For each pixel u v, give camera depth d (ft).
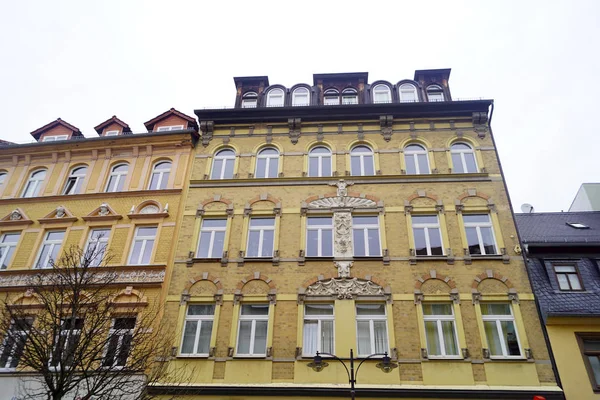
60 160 66.44
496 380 43.37
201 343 48.60
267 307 50.14
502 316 47.34
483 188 56.13
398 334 46.50
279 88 70.90
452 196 55.67
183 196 59.16
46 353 36.29
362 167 60.54
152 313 49.37
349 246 52.65
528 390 42.19
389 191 56.85
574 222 61.41
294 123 64.03
